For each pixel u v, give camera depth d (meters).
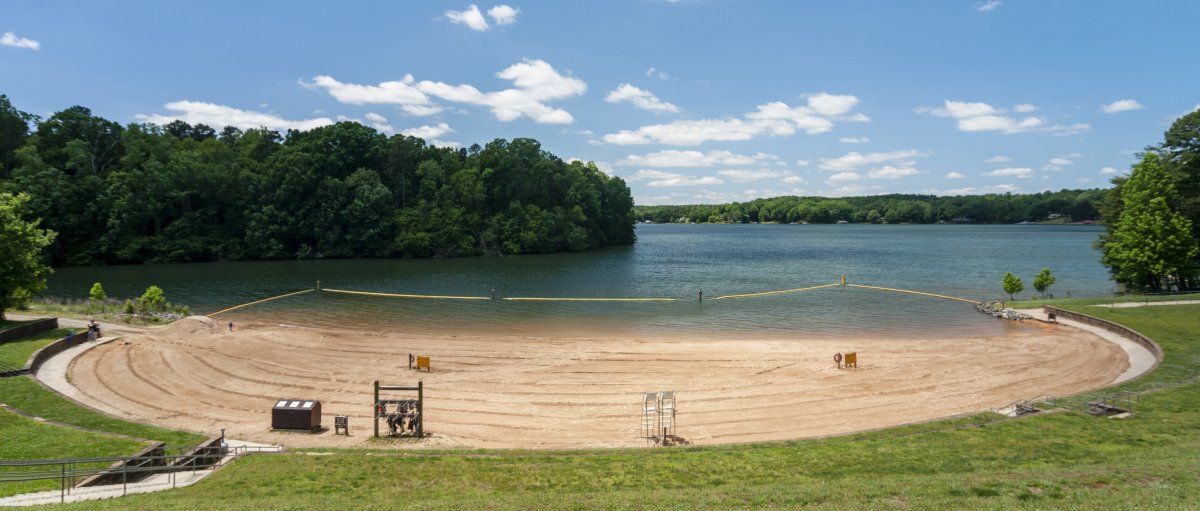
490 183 147.88
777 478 19.84
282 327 53.22
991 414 27.17
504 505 16.84
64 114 114.81
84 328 45.62
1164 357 36.38
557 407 31.09
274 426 27.47
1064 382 34.22
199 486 19.45
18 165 110.44
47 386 31.45
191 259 116.81
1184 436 22.45
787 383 34.84
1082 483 16.66
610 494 17.88
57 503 17.09
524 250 143.12
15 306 44.62
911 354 41.59
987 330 52.53
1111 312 50.81
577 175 163.50
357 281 89.25
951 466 20.22
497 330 53.59
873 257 133.00
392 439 26.50
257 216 119.62
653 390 33.81
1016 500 15.45
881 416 29.30
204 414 29.50
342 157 134.88
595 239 163.38
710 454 22.66
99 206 109.56
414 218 132.88
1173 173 63.59
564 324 56.69
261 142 140.38
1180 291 61.66
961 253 143.00
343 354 41.66
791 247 170.12
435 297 73.94
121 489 19.03
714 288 82.88
